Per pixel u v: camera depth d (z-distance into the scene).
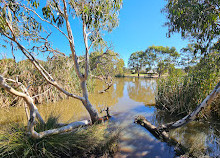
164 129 2.78
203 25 2.17
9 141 1.84
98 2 2.53
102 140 2.29
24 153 1.69
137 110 4.67
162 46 30.62
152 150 2.27
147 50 33.97
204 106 2.30
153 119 3.79
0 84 1.66
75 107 4.95
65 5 2.70
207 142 2.40
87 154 2.10
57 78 5.73
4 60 4.71
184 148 2.17
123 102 5.87
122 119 3.77
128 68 43.78
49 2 2.50
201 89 3.73
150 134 2.87
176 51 28.45
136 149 2.30
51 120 2.72
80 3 2.59
